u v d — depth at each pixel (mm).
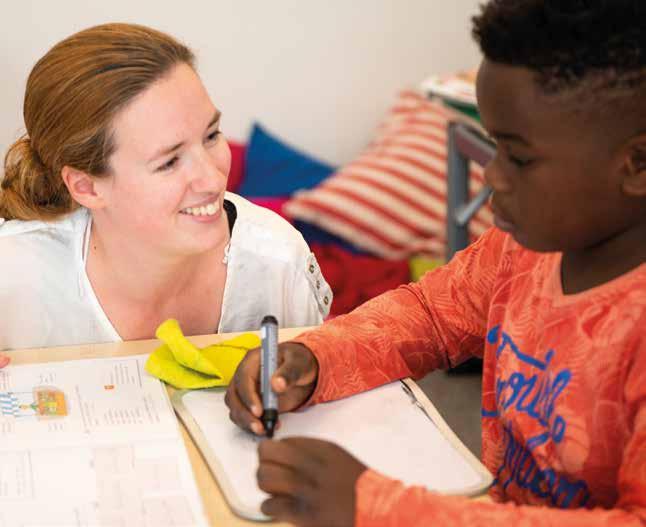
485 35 922
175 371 1293
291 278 1597
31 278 1489
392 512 874
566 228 940
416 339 1278
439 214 2951
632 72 864
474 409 2590
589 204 922
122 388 1275
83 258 1481
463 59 3197
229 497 1050
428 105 3174
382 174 3000
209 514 1042
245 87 3078
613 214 930
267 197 3045
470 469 1099
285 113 3141
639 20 863
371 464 1102
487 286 1250
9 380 1285
